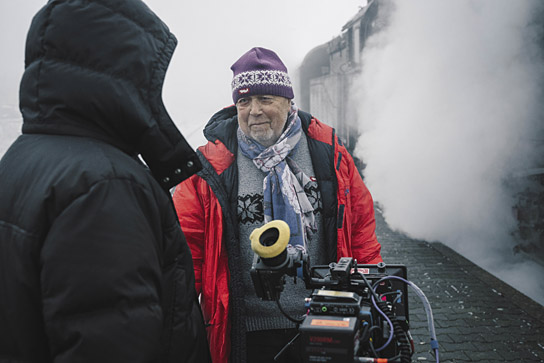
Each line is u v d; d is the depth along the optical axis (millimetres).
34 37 1085
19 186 1041
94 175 1012
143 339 988
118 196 1028
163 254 1206
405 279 1571
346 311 1255
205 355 1382
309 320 1205
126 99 1104
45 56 1074
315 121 2242
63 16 1062
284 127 2176
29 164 1055
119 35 1094
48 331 949
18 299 978
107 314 961
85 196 986
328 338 1154
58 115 1080
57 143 1067
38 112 1090
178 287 1235
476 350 3658
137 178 1095
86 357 931
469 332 3975
